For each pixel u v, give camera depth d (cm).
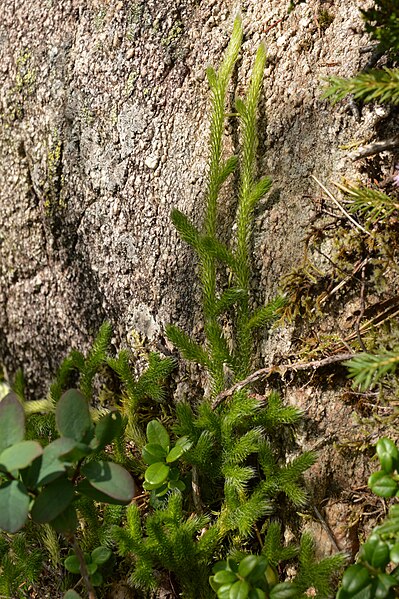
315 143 61
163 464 61
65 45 71
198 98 65
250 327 61
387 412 58
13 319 77
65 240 72
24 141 74
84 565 56
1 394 79
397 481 54
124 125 68
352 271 59
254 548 61
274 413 60
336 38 60
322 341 60
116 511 62
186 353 62
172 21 66
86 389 67
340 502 59
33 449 52
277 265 62
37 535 64
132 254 68
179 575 59
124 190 68
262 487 59
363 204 58
